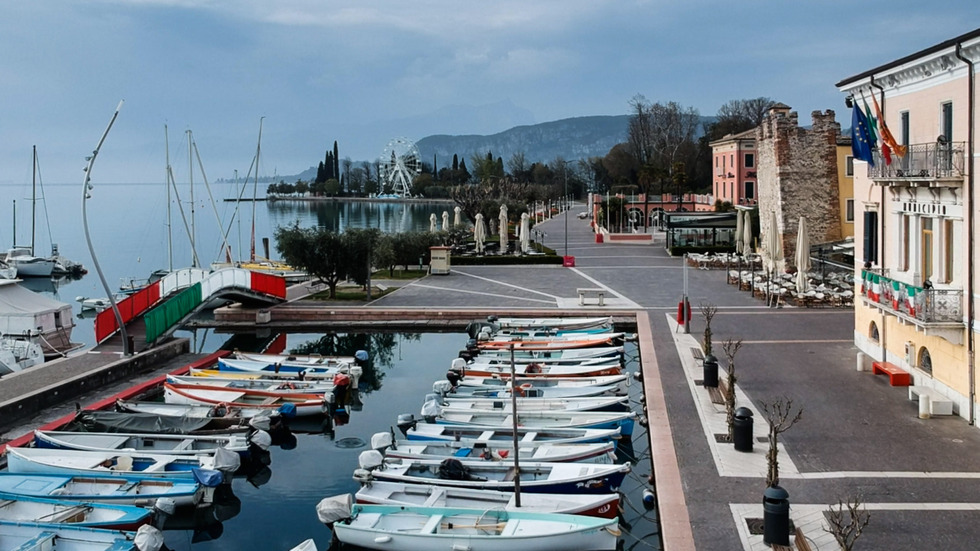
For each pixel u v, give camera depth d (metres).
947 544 17.17
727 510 19.08
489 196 119.00
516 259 73.19
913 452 22.77
